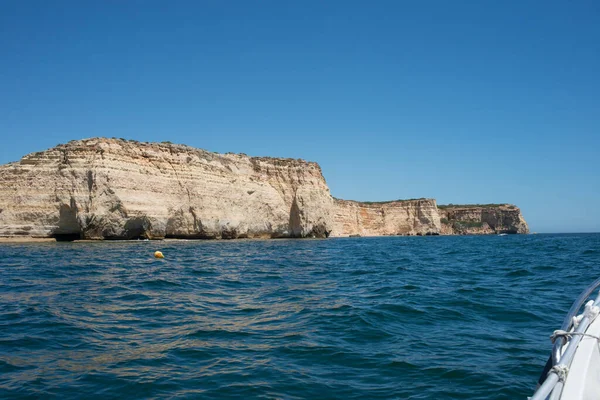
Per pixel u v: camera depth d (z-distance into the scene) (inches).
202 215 2251.5
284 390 259.4
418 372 288.7
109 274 788.6
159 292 599.8
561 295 565.6
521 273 826.2
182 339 365.7
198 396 250.2
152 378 277.4
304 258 1256.8
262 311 477.1
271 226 2704.2
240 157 2709.2
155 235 2054.6
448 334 381.1
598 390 156.9
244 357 319.3
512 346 345.1
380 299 542.0
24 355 322.3
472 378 277.1
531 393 255.1
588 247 1910.7
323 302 527.2
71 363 305.7
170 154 2250.2
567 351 166.2
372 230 4781.0
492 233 5812.0
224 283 700.0
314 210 2945.4
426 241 3026.6
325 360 313.1
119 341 358.9
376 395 252.5
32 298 546.0
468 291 598.5
